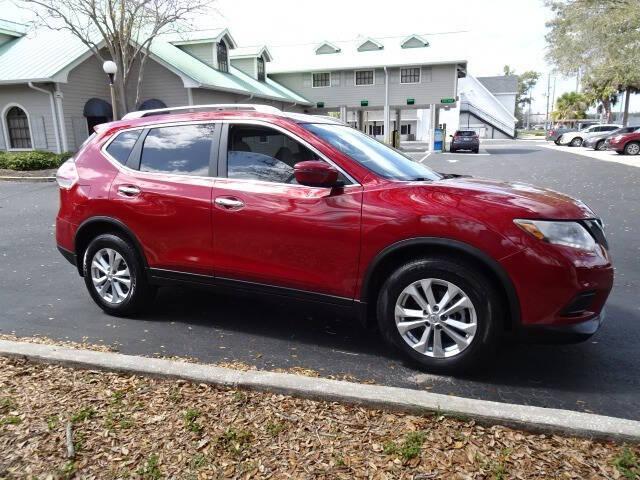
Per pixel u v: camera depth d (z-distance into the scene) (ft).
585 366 12.04
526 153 98.58
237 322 15.05
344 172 12.09
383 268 11.85
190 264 13.82
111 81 55.77
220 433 9.02
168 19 63.16
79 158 15.70
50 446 8.76
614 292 17.48
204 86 68.80
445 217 10.80
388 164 13.08
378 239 11.36
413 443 8.61
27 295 17.89
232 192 13.00
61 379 10.93
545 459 8.22
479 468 8.04
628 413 10.02
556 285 10.28
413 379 11.42
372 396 9.71
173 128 14.44
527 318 10.54
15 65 65.31
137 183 14.38
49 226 31.19
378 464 8.20
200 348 13.21
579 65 67.10
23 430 9.17
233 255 13.16
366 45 118.93
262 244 12.69
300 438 8.86
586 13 64.18
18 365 11.59
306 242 12.15
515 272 10.36
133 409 9.77
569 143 123.03
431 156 95.25
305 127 12.84
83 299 17.38
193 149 13.97
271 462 8.30
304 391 10.03
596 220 11.43
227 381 10.45
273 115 13.19
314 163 11.49
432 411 9.36
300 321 15.08
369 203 11.54
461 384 11.17
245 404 9.89
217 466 8.23
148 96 73.10
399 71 110.32
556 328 10.46
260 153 13.08
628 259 21.48
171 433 9.05
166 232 13.97
